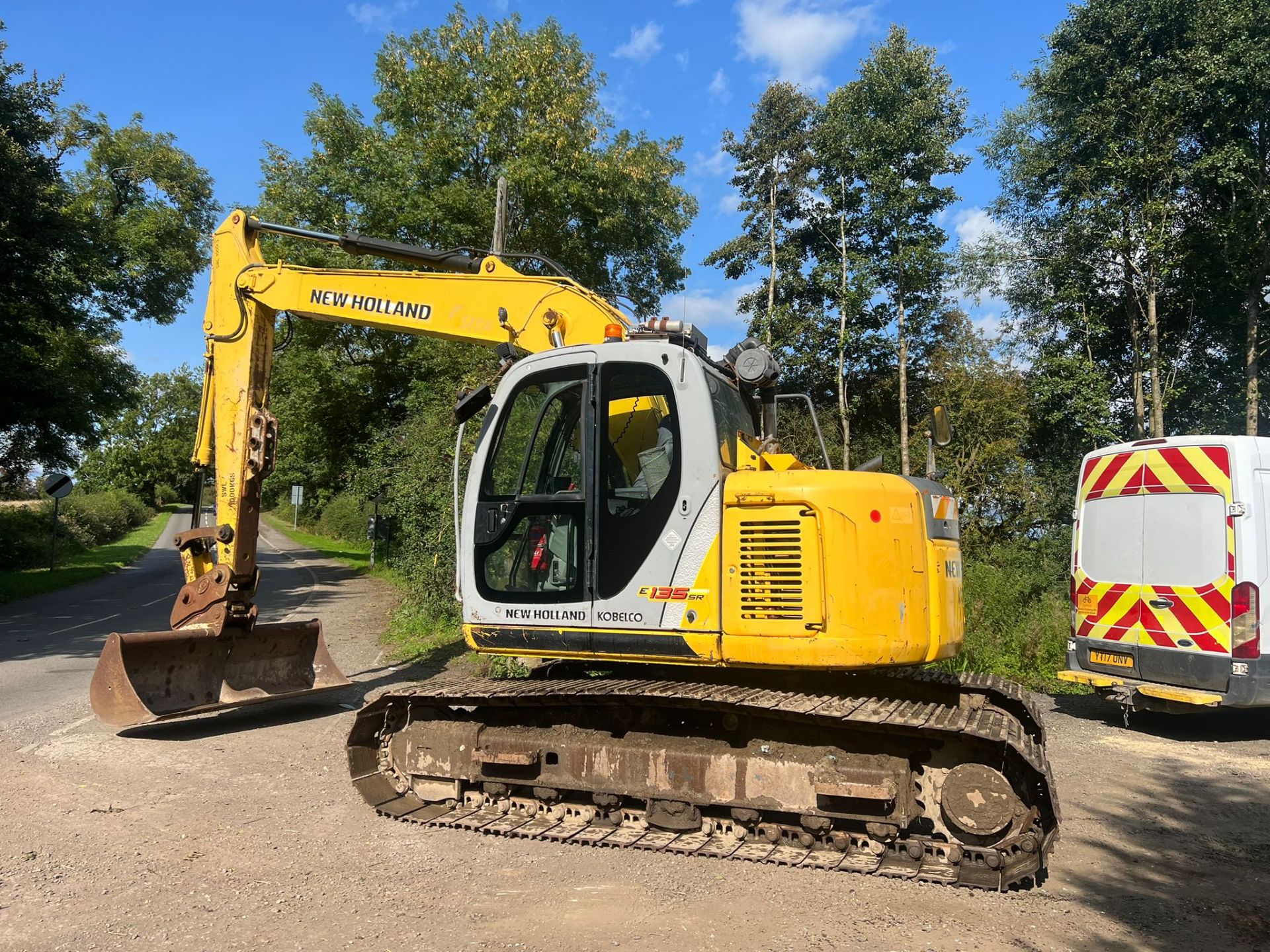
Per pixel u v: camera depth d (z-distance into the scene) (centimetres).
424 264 730
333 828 501
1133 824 533
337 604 1738
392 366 2514
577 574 496
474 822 503
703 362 510
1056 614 1000
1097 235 1711
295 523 5334
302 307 723
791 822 480
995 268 1942
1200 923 390
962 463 1766
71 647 1216
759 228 2338
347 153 2492
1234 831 522
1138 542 785
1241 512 717
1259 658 708
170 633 715
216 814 520
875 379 2233
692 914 389
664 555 478
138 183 3344
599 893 411
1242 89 1516
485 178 2412
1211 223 1616
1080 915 397
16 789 562
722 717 492
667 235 2677
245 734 723
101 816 514
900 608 455
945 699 532
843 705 453
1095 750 723
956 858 437
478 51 2391
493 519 523
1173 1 1577
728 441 498
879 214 2012
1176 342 1889
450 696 513
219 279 753
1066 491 1767
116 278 2914
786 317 2155
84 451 2392
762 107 2277
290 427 2706
